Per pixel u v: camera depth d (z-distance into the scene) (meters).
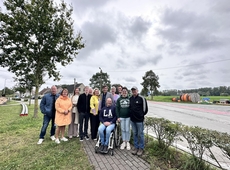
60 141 4.75
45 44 8.88
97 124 5.05
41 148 4.13
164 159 3.22
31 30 8.41
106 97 5.00
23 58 8.87
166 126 3.32
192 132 2.75
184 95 34.03
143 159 3.37
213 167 2.85
